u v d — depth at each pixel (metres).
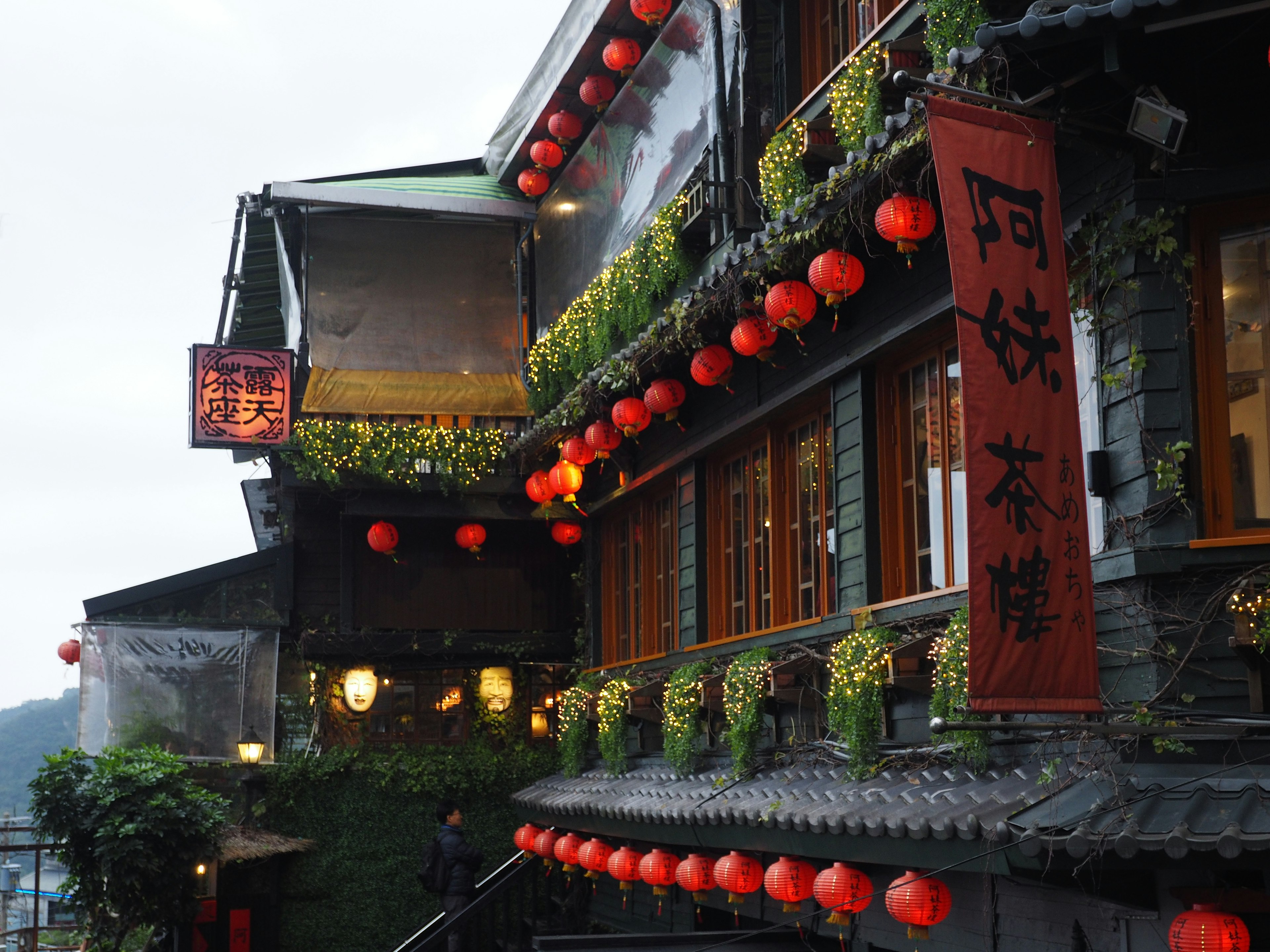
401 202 16.91
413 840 16.58
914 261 8.67
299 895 16.17
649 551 14.22
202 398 15.90
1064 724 5.87
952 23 7.37
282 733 16.70
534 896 14.61
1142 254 6.62
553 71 15.79
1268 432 6.41
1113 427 6.70
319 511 17.30
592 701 14.77
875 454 9.29
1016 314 5.85
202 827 14.58
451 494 16.69
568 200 16.31
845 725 8.74
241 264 18.11
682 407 12.66
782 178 10.02
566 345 15.01
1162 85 6.41
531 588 17.61
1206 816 5.53
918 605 8.37
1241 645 5.94
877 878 8.69
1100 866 5.67
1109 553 6.51
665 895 12.81
